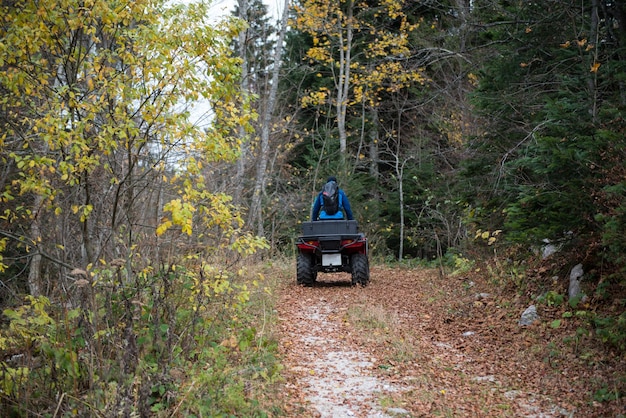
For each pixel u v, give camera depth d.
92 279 5.75
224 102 6.52
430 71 19.16
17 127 6.14
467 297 10.76
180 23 5.89
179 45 5.96
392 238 22.70
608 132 6.84
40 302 5.80
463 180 11.19
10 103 6.25
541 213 7.98
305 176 20.83
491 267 11.84
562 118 7.98
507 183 9.82
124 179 6.39
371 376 6.84
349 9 21.28
